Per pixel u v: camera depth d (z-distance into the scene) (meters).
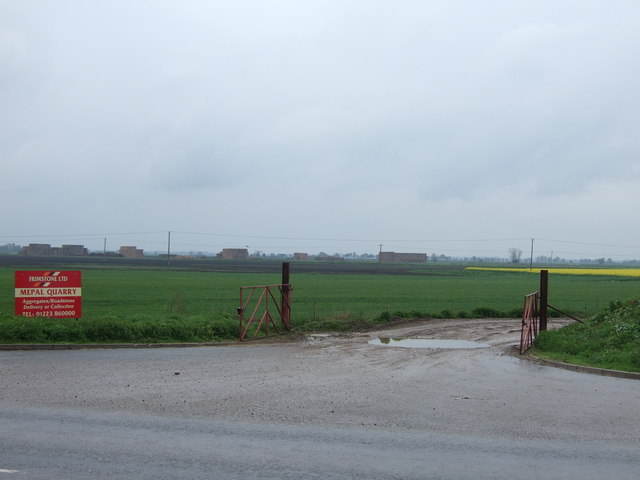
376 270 130.12
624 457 8.56
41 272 22.36
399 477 7.56
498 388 13.98
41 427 9.73
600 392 13.64
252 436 9.41
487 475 7.69
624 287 69.62
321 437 9.41
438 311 38.12
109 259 178.88
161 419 10.43
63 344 20.45
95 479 7.32
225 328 24.64
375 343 23.39
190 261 177.25
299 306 40.41
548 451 8.81
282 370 16.14
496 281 85.31
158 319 24.52
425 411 11.39
